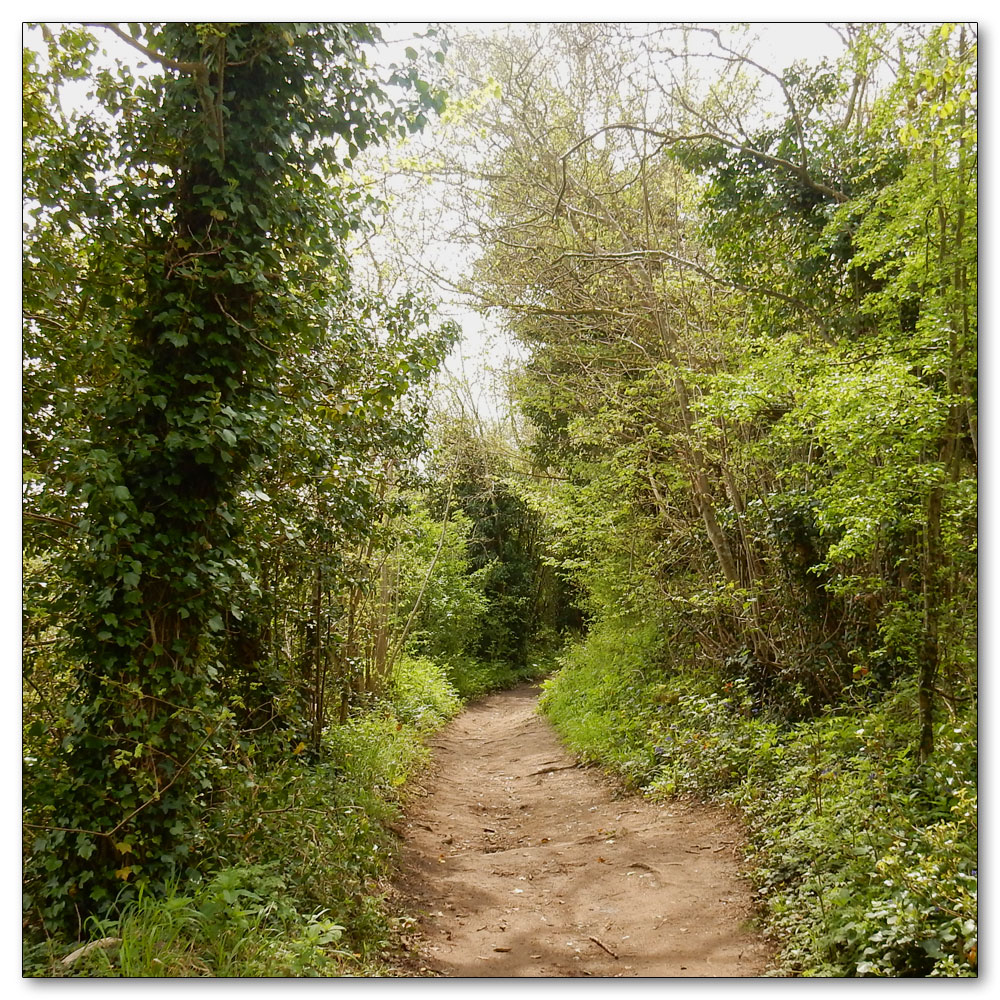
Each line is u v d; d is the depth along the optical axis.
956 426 5.42
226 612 5.71
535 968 4.27
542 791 9.07
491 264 11.68
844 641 7.41
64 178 4.33
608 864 5.98
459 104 5.91
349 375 6.67
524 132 10.62
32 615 4.52
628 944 4.48
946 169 5.19
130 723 4.17
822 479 7.70
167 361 4.61
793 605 7.95
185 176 4.73
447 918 5.16
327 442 6.11
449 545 19.17
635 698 10.56
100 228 4.41
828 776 5.48
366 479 7.07
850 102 8.48
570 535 13.20
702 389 9.20
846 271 7.43
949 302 5.23
